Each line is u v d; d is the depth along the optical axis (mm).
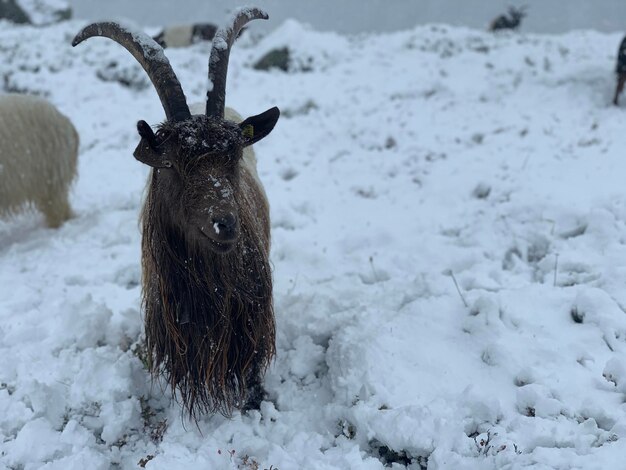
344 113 10992
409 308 4477
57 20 20609
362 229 6305
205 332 3373
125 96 12242
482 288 4781
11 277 5555
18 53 14297
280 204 7094
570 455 3008
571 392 3506
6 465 3342
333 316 4387
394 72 13625
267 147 9328
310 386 3994
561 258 4988
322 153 9070
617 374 3551
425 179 7352
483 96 10672
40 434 3486
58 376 3975
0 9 19953
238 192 3172
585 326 4090
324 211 6957
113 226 6578
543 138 8133
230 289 3316
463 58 14008
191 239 3135
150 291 3502
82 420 3652
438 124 9578
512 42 15844
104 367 3895
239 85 13023
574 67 11844
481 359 3920
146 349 3902
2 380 4035
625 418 3268
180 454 3334
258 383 3814
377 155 8648
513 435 3209
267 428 3615
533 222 5746
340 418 3594
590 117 8828
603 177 6402
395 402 3605
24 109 6168
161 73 3080
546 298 4449
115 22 3287
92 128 10562
